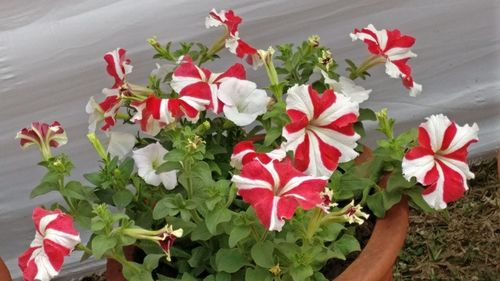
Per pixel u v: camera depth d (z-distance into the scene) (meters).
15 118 0.83
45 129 0.59
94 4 0.78
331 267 0.63
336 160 0.54
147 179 0.59
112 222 0.52
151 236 0.52
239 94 0.59
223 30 0.83
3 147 0.84
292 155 0.59
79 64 0.81
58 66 0.80
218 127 0.68
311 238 0.54
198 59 0.71
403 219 0.61
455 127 0.56
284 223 0.51
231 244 0.53
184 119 0.67
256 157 0.51
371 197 0.62
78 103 0.84
